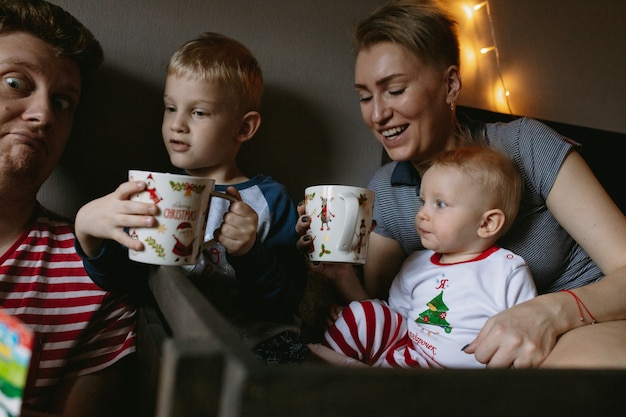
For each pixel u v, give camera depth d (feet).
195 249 2.49
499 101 5.58
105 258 2.87
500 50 5.54
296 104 4.34
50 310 3.06
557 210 3.61
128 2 3.76
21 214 3.12
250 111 3.83
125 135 3.84
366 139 4.60
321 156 4.46
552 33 5.82
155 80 3.90
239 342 1.26
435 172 3.73
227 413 1.12
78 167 3.72
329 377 1.18
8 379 1.37
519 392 1.35
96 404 3.18
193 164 3.62
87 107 3.71
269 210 3.66
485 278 3.55
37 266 3.08
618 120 6.27
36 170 3.02
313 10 4.34
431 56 3.65
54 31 3.05
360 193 3.18
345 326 3.79
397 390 1.24
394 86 3.67
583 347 2.56
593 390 1.42
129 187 2.39
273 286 3.19
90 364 3.19
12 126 2.91
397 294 4.00
